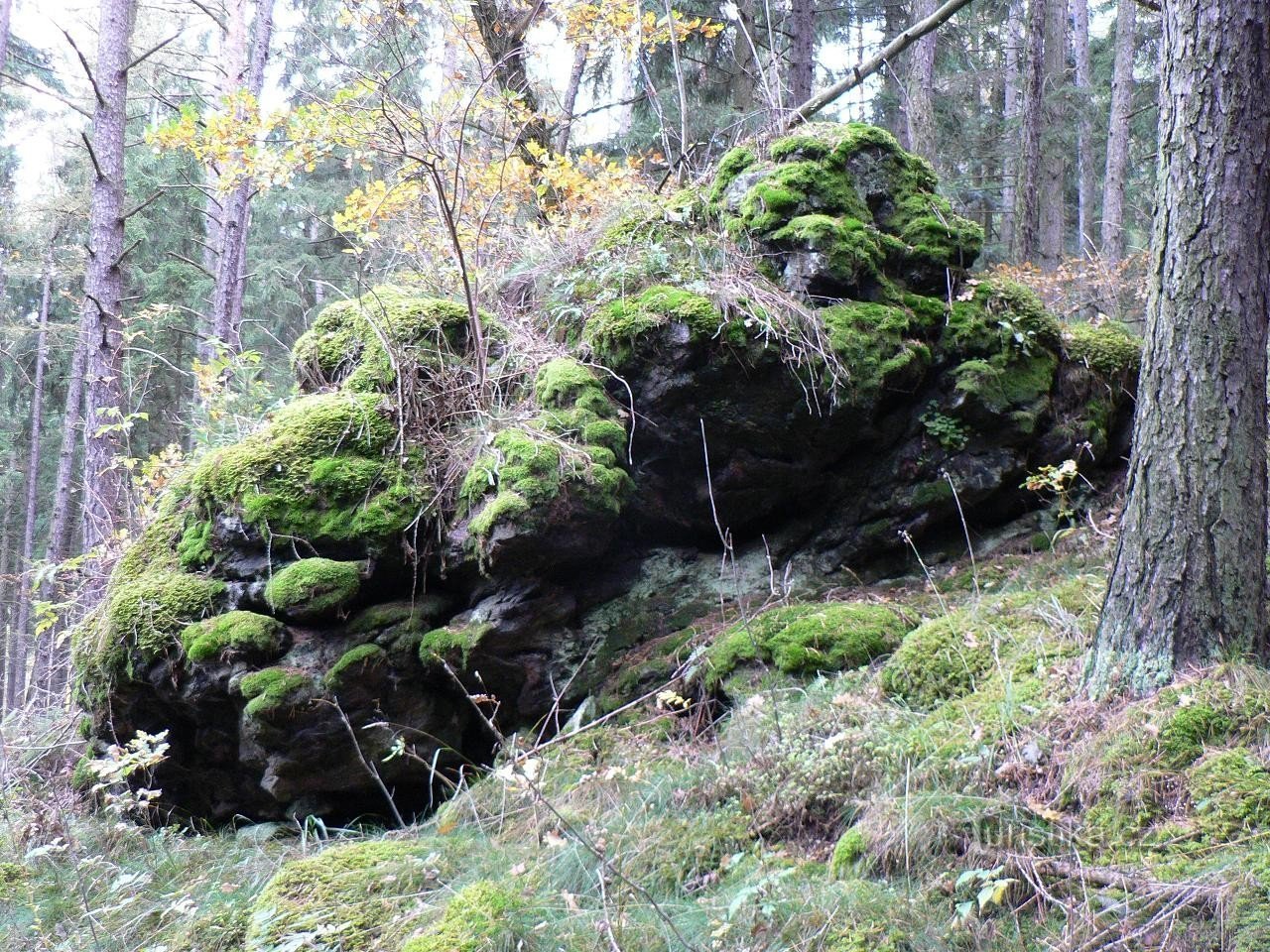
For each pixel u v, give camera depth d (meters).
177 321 15.95
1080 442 5.38
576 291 5.66
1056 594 4.23
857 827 3.14
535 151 7.29
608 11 7.66
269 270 17.28
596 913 2.99
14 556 22.78
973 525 5.36
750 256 5.34
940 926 2.68
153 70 16.86
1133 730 3.08
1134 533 3.38
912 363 5.11
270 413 5.90
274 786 4.55
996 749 3.36
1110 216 14.68
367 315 5.27
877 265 5.32
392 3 7.17
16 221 19.27
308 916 3.20
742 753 3.84
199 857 4.52
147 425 15.90
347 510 4.73
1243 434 3.24
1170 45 3.42
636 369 5.04
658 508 5.20
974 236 5.65
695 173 6.87
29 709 6.20
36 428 18.84
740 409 4.99
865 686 4.09
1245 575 3.22
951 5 6.70
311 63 14.64
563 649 4.88
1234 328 3.24
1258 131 3.26
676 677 4.54
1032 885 2.74
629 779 3.88
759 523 5.40
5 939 3.73
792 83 10.29
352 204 7.05
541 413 4.92
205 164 7.48
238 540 4.75
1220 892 2.46
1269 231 3.30
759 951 2.71
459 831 3.91
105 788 4.96
